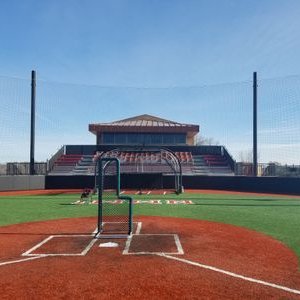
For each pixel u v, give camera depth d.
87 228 14.28
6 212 19.33
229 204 22.81
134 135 44.97
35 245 11.29
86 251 10.44
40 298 6.86
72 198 27.11
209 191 33.69
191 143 49.09
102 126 44.38
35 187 36.19
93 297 6.88
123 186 34.91
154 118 53.16
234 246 11.04
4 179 33.97
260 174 38.78
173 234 12.86
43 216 17.81
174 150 44.59
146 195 29.05
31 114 38.38
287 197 27.94
